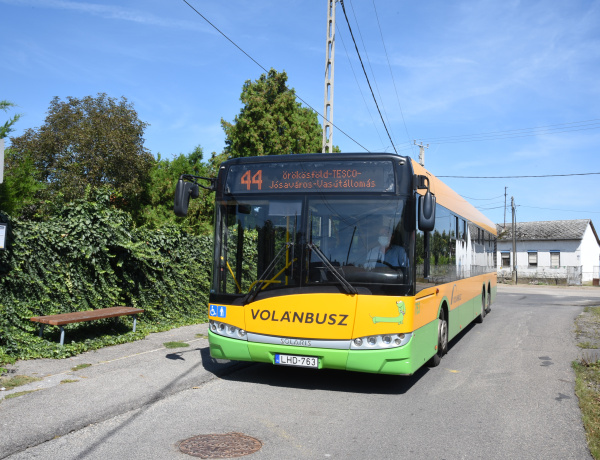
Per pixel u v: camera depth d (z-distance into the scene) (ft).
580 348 33.91
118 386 20.83
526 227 186.91
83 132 87.10
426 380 24.58
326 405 19.98
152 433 16.29
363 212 21.34
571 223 180.04
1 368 22.08
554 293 108.47
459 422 18.13
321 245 21.38
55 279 28.84
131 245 32.94
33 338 26.58
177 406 19.34
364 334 20.52
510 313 58.70
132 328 33.09
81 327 30.60
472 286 41.09
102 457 14.21
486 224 51.98
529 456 15.01
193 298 41.16
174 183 90.84
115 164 87.51
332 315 20.76
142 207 89.30
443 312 29.30
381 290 20.59
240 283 22.29
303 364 21.07
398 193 21.27
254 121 90.33
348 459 14.53
